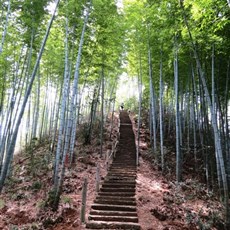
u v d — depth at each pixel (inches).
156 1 377.4
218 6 240.7
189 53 407.5
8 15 370.0
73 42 387.9
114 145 535.2
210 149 440.5
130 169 426.3
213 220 264.2
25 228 244.2
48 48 514.3
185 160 489.4
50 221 250.1
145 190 330.6
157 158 478.3
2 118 552.7
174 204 293.1
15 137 270.5
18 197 336.5
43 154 525.3
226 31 308.0
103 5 363.3
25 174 440.8
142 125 727.1
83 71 538.0
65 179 367.2
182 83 597.3
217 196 347.6
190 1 250.7
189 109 642.8
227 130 407.2
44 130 799.1
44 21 415.2
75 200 295.4
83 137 582.2
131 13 456.1
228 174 378.3
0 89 516.1
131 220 246.8
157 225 240.7
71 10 348.2
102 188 327.9
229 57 362.6
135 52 539.8
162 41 414.9
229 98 486.3
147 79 645.9
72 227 235.6
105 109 802.8
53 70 612.1
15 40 421.4
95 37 454.0
